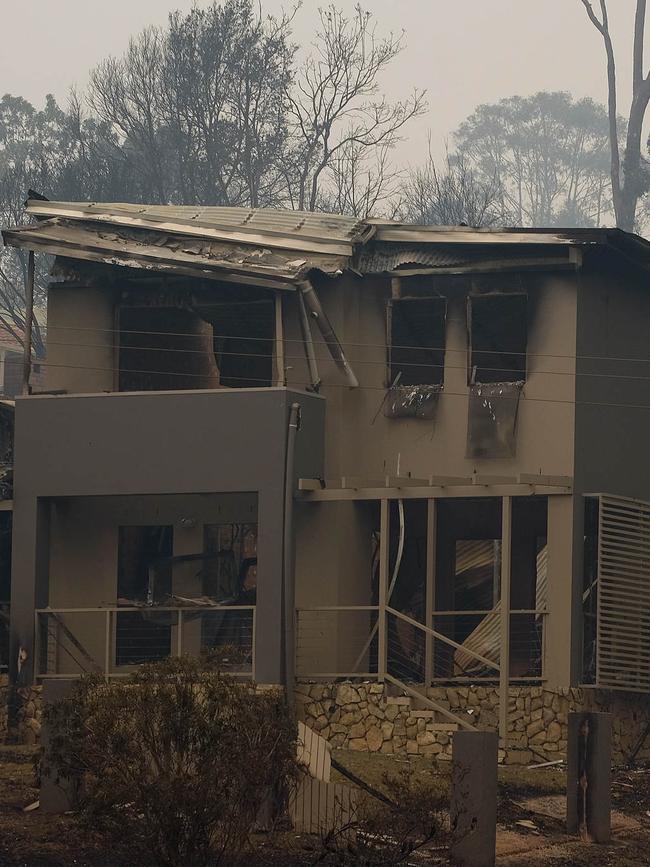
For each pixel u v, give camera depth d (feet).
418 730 84.12
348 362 93.76
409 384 94.02
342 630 90.12
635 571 90.12
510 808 71.82
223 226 95.76
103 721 53.98
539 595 91.76
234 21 184.44
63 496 93.25
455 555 94.43
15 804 64.85
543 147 314.14
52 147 236.02
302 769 58.90
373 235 93.71
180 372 98.37
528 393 90.58
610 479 92.02
